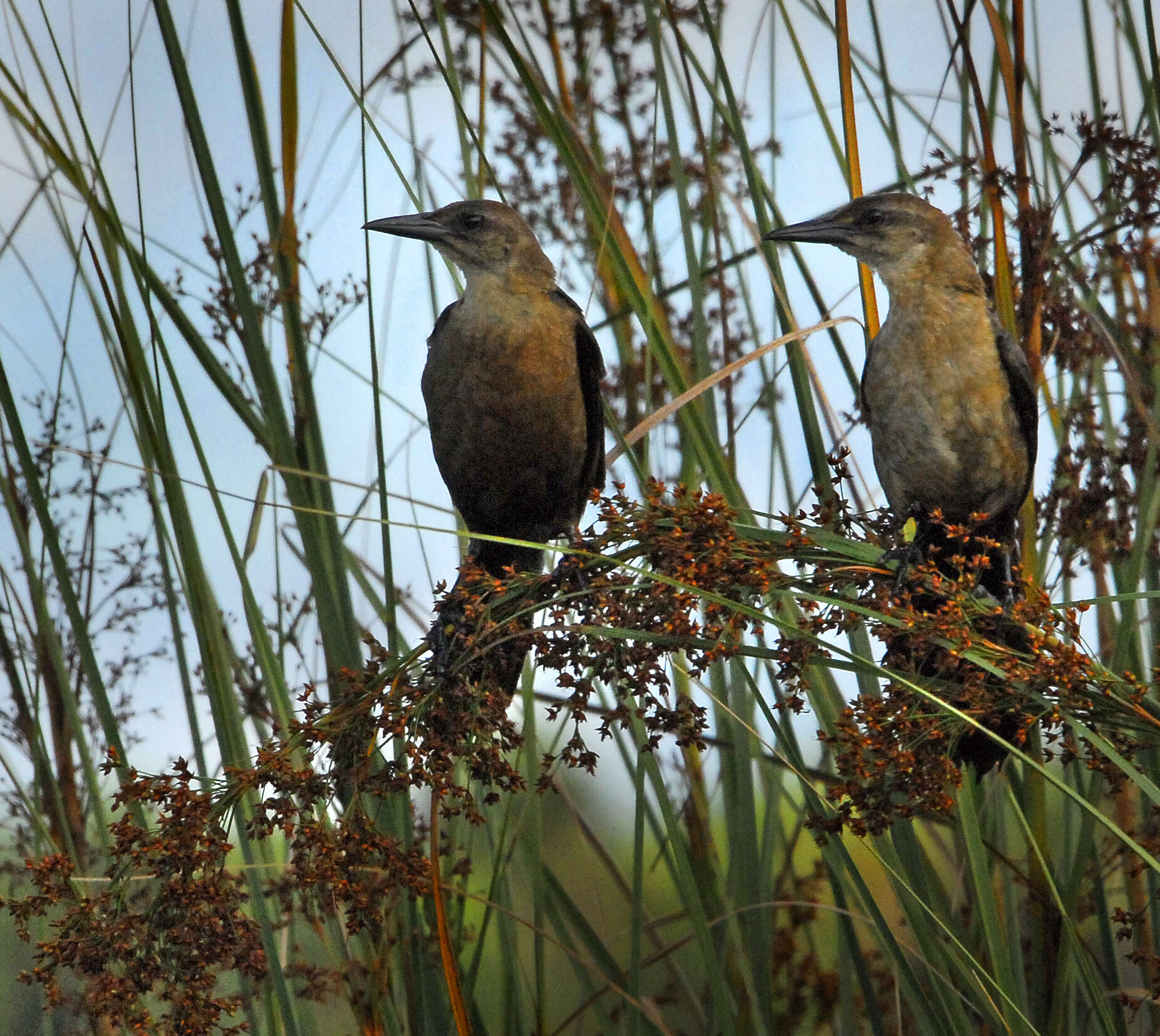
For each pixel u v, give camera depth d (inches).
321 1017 350.9
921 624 231.5
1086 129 322.0
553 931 349.4
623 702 288.2
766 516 270.2
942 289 342.6
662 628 244.4
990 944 260.5
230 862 306.2
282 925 295.7
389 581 289.7
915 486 349.1
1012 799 268.5
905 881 261.9
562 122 319.3
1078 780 300.8
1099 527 321.7
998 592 327.6
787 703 243.4
